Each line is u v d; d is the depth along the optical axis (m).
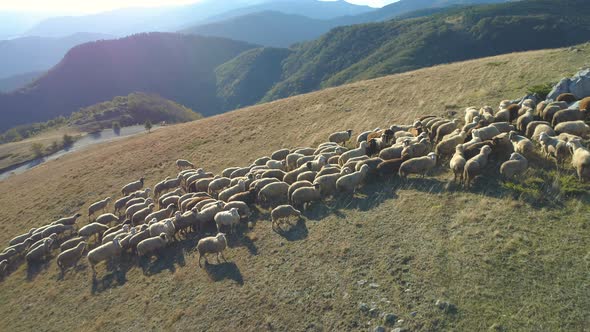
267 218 18.59
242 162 31.44
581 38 133.88
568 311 8.91
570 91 20.22
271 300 12.45
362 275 12.05
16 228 32.06
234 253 16.25
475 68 33.66
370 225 14.59
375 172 18.52
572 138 14.85
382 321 10.12
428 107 28.25
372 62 184.38
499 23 155.75
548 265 10.23
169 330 12.91
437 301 10.07
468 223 12.72
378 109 32.53
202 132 44.91
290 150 27.73
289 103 44.88
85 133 119.44
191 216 19.94
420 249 12.27
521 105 20.41
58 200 35.06
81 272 20.00
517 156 14.95
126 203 27.42
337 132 27.83
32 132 161.00
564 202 12.43
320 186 18.75
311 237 15.27
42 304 18.22
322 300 11.65
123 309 15.29
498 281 10.18
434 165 17.23
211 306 13.27
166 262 17.91
